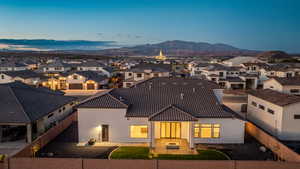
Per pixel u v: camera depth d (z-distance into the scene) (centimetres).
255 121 2953
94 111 2184
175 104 2323
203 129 2200
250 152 2009
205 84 2945
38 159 1598
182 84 2955
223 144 2186
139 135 2200
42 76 6400
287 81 3891
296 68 6856
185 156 1906
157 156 1902
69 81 6075
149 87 2714
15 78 5559
